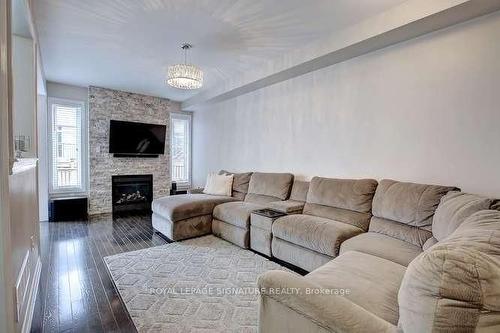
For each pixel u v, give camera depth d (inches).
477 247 33.0
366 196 112.3
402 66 111.4
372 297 54.6
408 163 110.6
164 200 161.2
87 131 213.9
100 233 161.2
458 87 96.0
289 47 136.4
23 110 97.8
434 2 88.6
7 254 50.2
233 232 140.8
